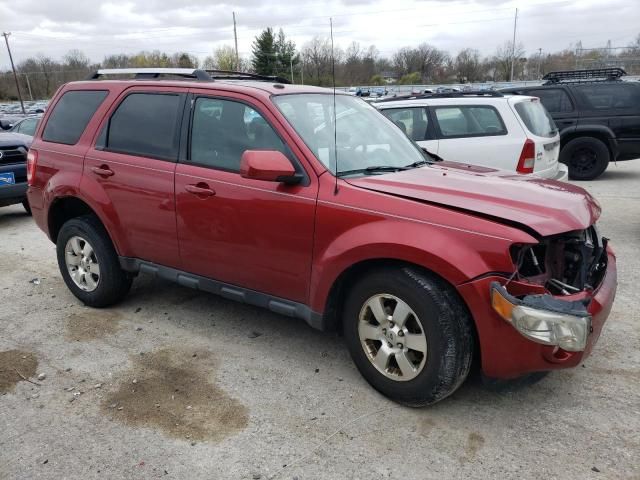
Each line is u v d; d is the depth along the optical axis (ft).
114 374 12.01
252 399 10.96
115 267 14.89
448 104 24.76
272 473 8.89
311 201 10.80
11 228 26.37
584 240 10.32
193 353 12.91
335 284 10.87
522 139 23.47
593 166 35.63
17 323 14.76
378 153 12.69
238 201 11.73
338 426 10.05
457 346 9.57
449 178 11.35
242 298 12.46
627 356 12.33
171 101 13.32
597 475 8.69
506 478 8.68
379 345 10.82
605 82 35.06
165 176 12.96
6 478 8.84
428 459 9.15
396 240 9.67
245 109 12.05
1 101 278.67
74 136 15.16
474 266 9.14
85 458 9.30
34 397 11.14
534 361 9.27
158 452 9.44
